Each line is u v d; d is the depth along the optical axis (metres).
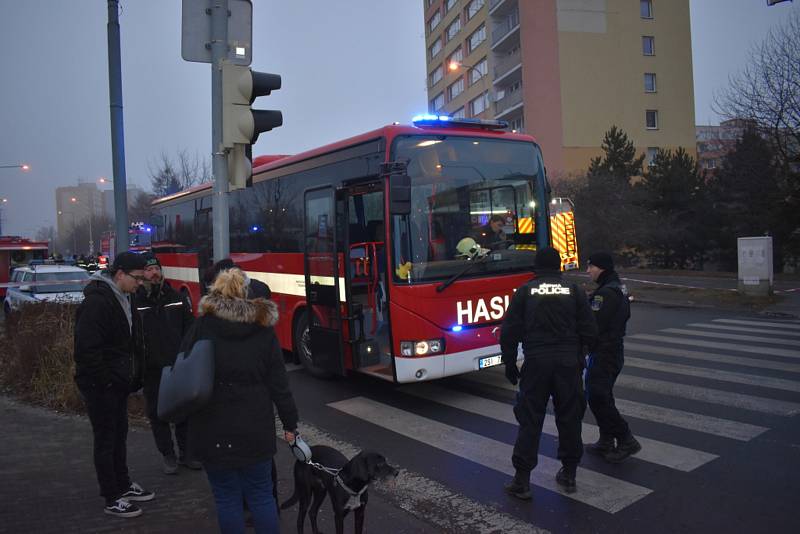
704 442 5.47
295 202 8.65
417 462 5.26
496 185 7.42
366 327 7.33
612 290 4.99
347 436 6.01
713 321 13.45
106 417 4.05
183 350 3.10
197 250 12.61
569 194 32.69
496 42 47.06
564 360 4.39
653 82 45.25
